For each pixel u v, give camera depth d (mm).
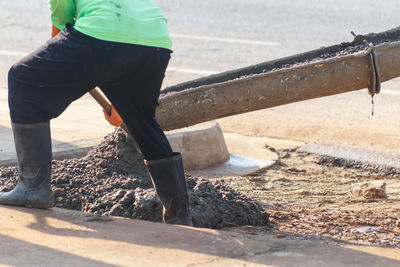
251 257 9328
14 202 11180
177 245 9750
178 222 11250
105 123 19422
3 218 10672
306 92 12289
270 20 38625
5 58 31359
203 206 11789
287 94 12336
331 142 20172
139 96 10688
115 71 10305
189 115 12688
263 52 31797
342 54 13523
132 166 13125
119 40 10164
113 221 10844
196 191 12258
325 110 23578
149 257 9219
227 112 12656
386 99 24812
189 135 17188
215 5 42719
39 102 10469
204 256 9312
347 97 25172
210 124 18094
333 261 9234
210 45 33250
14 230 10164
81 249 9453
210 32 36094
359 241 11242
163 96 13484
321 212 13484
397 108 23734
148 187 12562
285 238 10930
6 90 24797
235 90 12391
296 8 41125
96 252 9352
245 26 37344
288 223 12469
